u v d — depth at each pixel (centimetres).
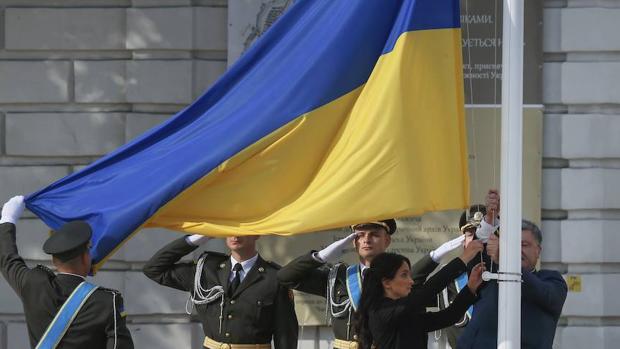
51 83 2855
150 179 1847
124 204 1838
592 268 2809
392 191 1753
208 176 1817
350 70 1825
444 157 1784
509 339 1694
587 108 2814
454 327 2369
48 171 2859
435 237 2736
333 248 2156
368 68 1830
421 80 1784
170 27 2828
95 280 2848
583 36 2789
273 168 1828
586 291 2794
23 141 2855
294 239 2753
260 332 2253
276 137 1825
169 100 2834
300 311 2786
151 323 2842
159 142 1917
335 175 1783
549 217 2822
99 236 1841
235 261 2273
